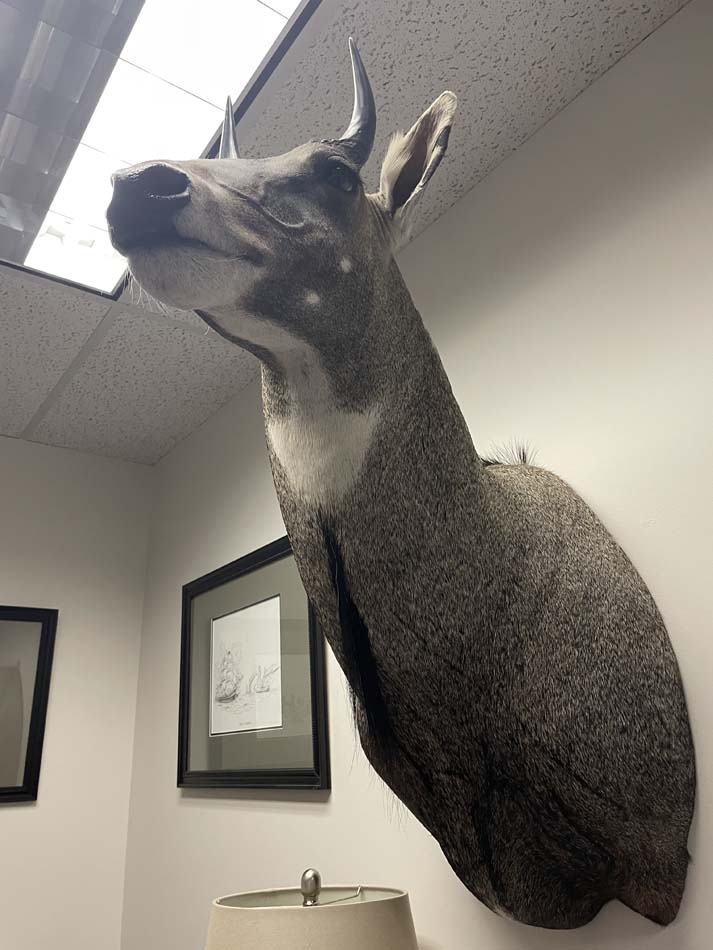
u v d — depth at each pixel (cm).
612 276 104
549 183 117
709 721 79
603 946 84
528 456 109
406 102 117
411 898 112
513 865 73
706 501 86
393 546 68
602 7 102
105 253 147
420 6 101
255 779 153
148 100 117
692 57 100
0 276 152
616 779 71
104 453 238
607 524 95
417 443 70
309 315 65
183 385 196
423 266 139
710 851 76
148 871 192
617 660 75
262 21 104
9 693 202
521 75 112
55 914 191
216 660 181
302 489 72
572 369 106
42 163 127
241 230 61
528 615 71
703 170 95
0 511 216
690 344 92
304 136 124
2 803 192
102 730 214
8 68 110
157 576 228
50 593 217
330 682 140
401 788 76
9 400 202
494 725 68
